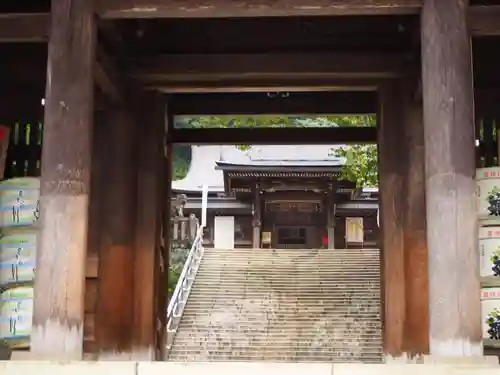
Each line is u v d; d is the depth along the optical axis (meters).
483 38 8.16
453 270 5.26
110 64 7.79
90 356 7.89
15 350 6.18
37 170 7.32
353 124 17.92
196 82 8.44
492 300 6.54
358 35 8.18
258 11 6.06
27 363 4.60
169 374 4.43
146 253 8.30
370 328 17.08
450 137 5.48
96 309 8.05
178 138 10.41
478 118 7.97
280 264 22.77
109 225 8.26
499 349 6.51
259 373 4.34
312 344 16.20
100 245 8.21
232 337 16.70
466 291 5.22
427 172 5.54
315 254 23.80
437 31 5.66
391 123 8.22
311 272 22.11
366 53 8.01
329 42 8.19
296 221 32.56
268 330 17.17
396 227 8.05
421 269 7.92
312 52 8.08
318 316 18.16
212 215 31.55
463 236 5.31
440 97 5.56
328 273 22.00
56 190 5.57
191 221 25.09
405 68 7.95
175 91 8.69
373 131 10.45
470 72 5.60
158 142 8.59
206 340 16.53
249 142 10.44
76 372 4.53
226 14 6.11
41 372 4.56
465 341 5.14
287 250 24.06
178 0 6.03
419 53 7.77
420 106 8.15
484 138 7.80
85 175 5.62
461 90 5.55
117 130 8.40
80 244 5.48
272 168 28.17
